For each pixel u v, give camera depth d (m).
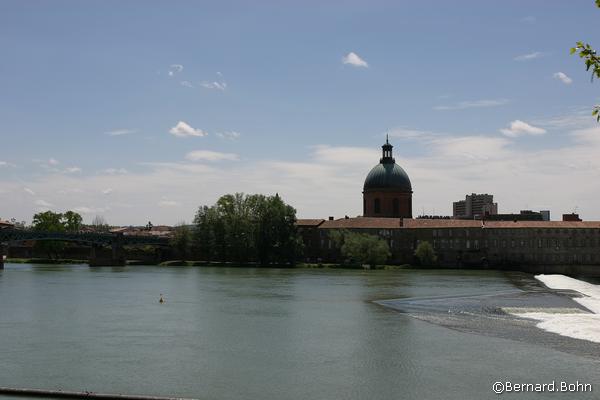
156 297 119.38
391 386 52.59
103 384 53.12
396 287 144.88
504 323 84.75
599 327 80.94
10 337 73.88
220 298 117.81
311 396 50.00
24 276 181.00
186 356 63.44
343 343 70.25
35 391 50.44
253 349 67.00
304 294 126.12
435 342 70.69
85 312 96.12
